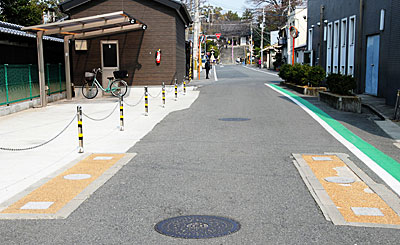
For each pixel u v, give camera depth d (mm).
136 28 20312
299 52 39688
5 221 5066
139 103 18281
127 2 23406
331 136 10633
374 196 5918
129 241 4477
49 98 19266
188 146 9469
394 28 15578
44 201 5773
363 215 5195
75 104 18359
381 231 4715
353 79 16391
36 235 4645
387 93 16141
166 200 5809
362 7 20609
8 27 16734
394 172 7301
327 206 5512
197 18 39781
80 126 8867
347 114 14594
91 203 5707
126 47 23641
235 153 8727
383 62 18250
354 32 21984
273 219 5090
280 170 7375
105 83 23797
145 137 10625
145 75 23797
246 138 10352
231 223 4969
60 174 7152
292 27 29859
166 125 12422
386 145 9656
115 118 13938
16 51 17547
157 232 4715
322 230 4746
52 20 24875
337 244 4383
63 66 21844
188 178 6898
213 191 6203
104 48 23656
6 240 4512
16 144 9820
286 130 11453
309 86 22422
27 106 16875
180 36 26781
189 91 23797
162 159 8242
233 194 6059
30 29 16578
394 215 5195
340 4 24688
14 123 13086
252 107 16422
